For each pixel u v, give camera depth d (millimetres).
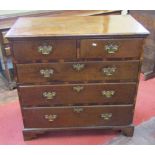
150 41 2482
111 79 1548
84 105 1652
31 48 1400
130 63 1492
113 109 1682
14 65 1462
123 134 1807
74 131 1846
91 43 1396
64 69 1488
